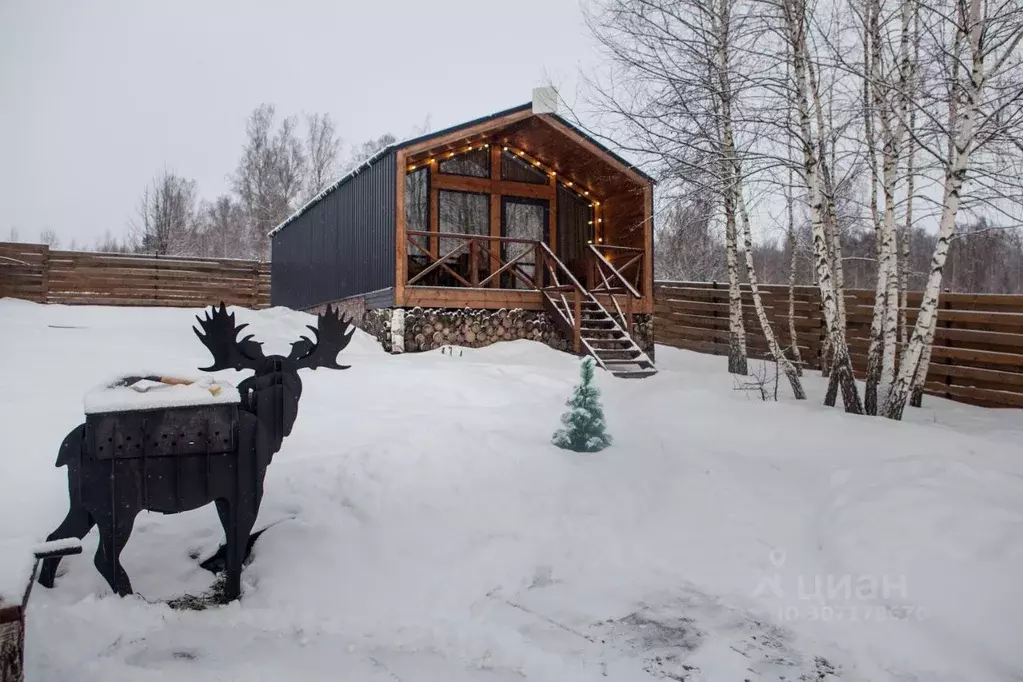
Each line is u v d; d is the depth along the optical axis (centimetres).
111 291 1792
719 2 884
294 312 1387
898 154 745
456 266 1338
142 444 320
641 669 288
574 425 564
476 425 636
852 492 442
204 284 1927
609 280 1412
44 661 273
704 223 1159
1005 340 883
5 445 530
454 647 306
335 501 459
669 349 1512
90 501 314
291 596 345
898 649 300
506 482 487
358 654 296
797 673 286
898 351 996
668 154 852
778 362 868
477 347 1163
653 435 613
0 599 197
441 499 460
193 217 3709
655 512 459
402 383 815
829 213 1002
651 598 354
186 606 330
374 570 374
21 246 1653
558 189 1430
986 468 499
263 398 381
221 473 335
